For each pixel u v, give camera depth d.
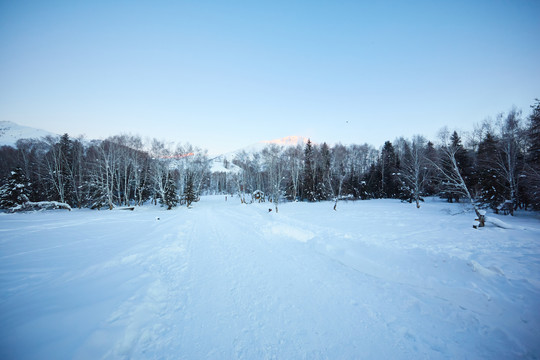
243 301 4.68
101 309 3.95
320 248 8.41
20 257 7.18
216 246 9.43
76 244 9.20
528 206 24.95
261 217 17.83
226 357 3.08
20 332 3.11
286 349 3.26
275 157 38.81
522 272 5.89
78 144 36.25
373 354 3.18
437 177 25.58
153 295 4.80
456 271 5.74
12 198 26.50
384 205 30.61
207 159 50.38
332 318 4.05
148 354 3.09
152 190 42.31
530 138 19.28
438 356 3.15
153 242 9.76
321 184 42.81
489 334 3.58
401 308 4.38
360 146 64.62
